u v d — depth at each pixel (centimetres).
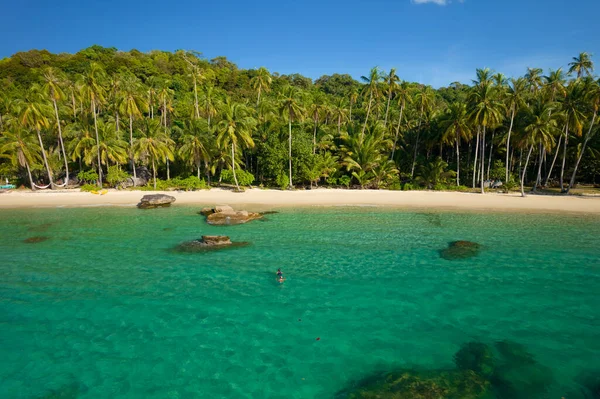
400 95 5681
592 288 1522
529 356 1015
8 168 5375
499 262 1886
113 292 1507
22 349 1075
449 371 941
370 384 888
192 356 1034
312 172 5172
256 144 5675
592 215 3238
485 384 877
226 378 933
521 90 4428
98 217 3209
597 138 5156
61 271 1775
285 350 1062
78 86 5494
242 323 1229
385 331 1168
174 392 879
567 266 1814
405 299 1419
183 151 5059
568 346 1070
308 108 5838
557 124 4862
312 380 921
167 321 1248
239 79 9912
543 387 873
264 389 888
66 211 3528
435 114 5881
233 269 1795
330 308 1341
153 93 5984
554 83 4662
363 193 4722
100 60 8912
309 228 2727
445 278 1652
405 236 2470
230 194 4644
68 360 1018
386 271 1750
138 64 8631
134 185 5394
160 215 3303
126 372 960
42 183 5612
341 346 1080
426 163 5697
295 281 1623
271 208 3656
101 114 6350
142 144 4834
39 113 4688
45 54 9169
